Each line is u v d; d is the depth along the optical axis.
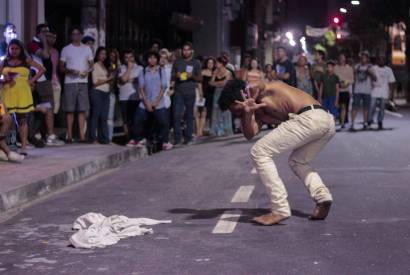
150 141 17.08
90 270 6.46
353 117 20.83
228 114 19.70
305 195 9.89
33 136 14.73
